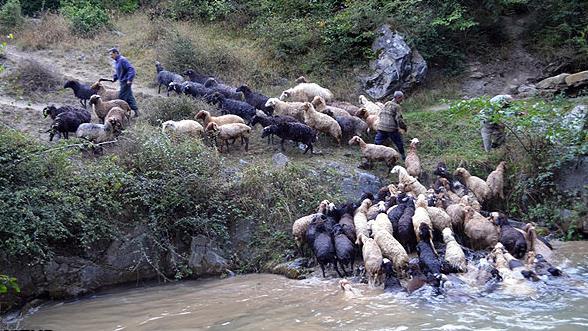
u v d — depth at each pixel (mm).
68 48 18656
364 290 8312
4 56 16734
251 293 8672
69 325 7734
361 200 10953
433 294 7750
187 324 7355
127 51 19047
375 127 13492
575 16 18641
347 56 17797
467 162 12648
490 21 19234
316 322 7043
